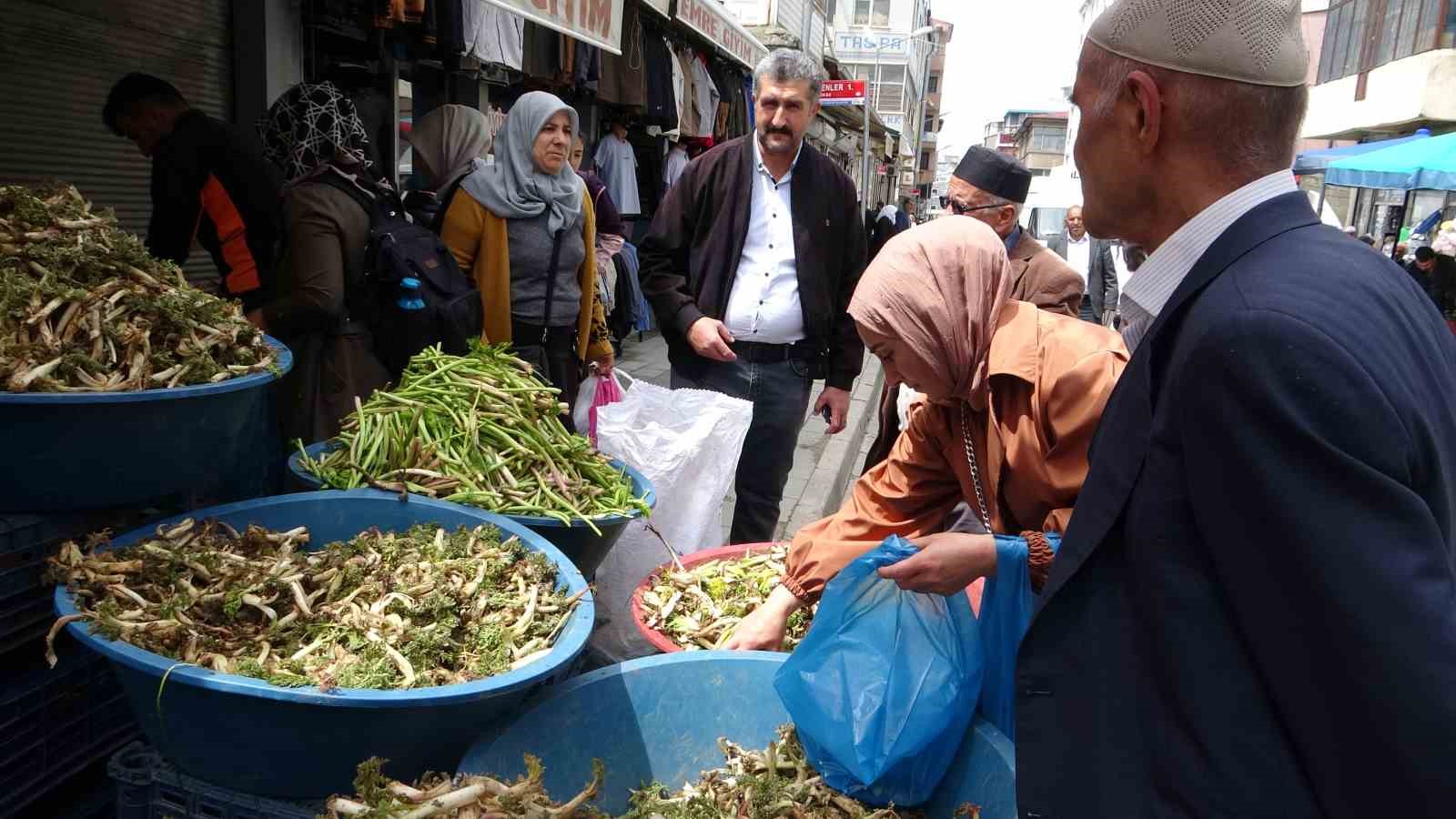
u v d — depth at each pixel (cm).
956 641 199
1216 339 105
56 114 466
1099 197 131
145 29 507
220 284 363
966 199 433
